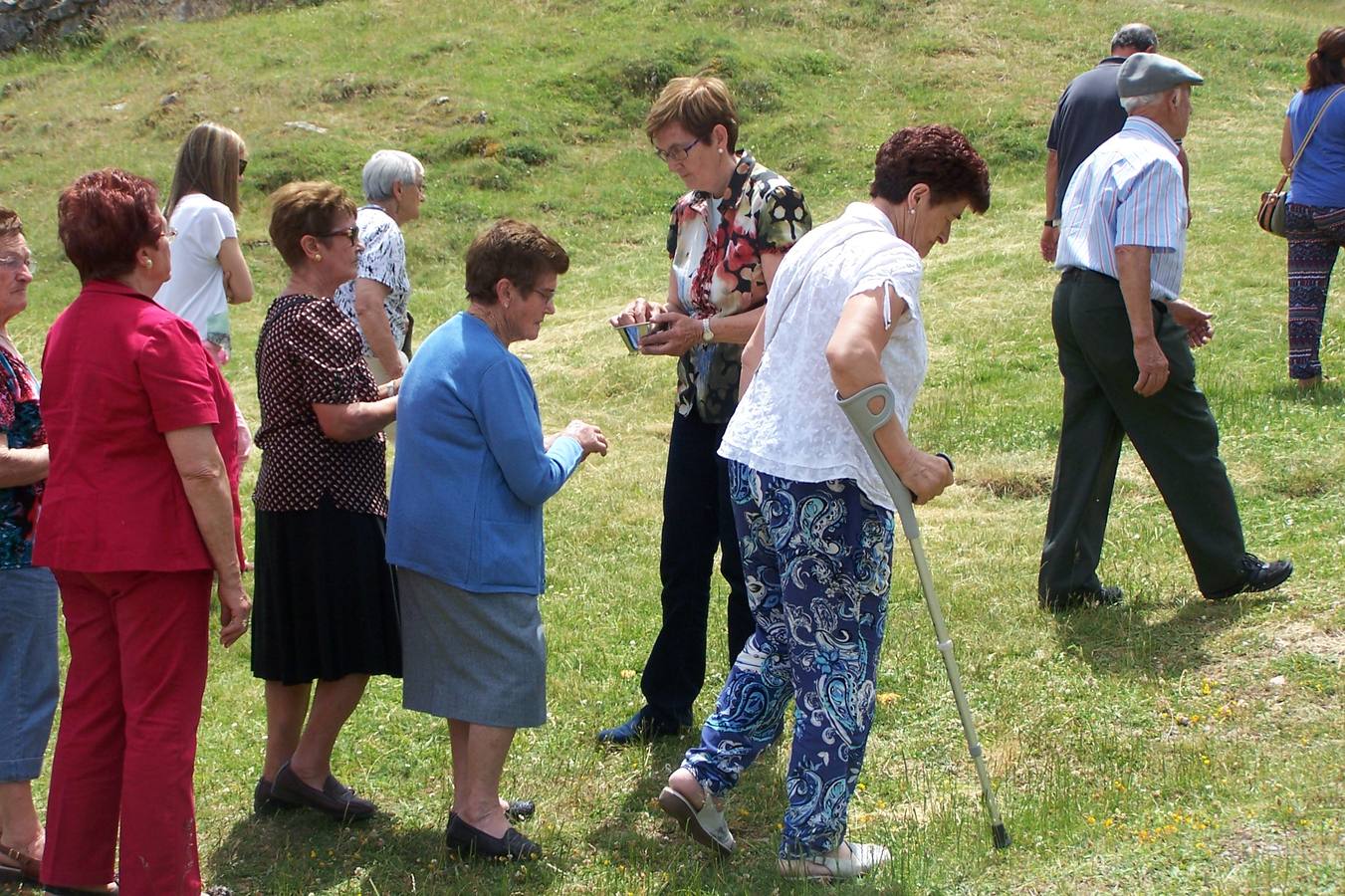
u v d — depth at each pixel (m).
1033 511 6.39
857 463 3.24
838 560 3.31
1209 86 17.27
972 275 10.77
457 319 3.75
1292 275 7.09
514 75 17.94
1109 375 4.79
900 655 4.80
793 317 3.35
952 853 3.46
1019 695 4.45
